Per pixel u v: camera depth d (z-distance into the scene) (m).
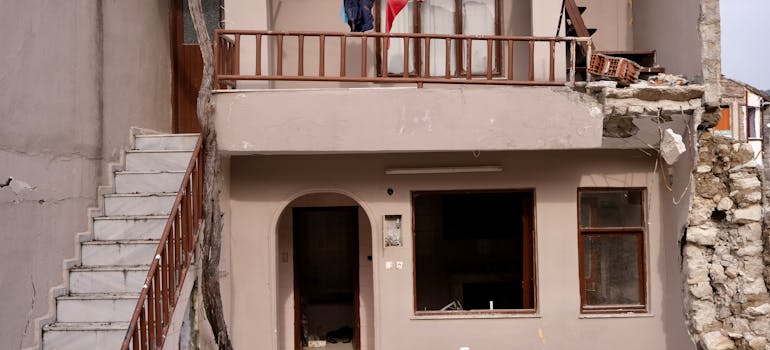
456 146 7.41
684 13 8.11
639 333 8.56
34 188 6.07
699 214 8.06
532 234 8.84
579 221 8.76
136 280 6.69
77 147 6.86
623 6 9.79
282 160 8.69
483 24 8.94
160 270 6.22
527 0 8.88
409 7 8.91
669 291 8.58
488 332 8.57
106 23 7.53
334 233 11.40
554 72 7.90
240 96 7.32
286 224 10.13
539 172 8.64
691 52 7.95
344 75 7.30
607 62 7.77
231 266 8.62
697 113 7.73
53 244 6.39
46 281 6.27
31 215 6.02
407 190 8.66
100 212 7.33
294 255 10.13
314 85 8.97
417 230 10.66
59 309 6.45
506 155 8.65
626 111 7.54
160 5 9.11
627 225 8.81
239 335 8.61
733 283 8.02
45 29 6.28
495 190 8.72
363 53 7.43
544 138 7.46
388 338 8.59
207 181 7.02
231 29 7.84
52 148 6.38
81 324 6.35
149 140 8.20
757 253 7.95
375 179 8.68
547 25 8.32
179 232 6.55
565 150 8.65
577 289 8.57
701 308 8.12
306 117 7.35
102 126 7.41
